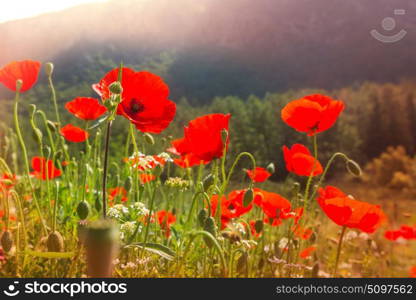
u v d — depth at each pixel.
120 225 1.60
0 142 2.25
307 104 1.91
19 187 2.03
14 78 1.93
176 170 2.33
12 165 2.36
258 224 1.86
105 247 0.56
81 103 2.09
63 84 108.62
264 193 1.91
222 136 1.60
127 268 1.47
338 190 2.00
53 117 23.78
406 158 32.69
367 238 2.90
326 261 2.86
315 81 110.31
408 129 64.25
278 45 121.19
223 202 1.78
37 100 73.94
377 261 3.30
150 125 1.63
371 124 64.75
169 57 126.81
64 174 2.23
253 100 59.00
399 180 29.31
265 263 1.83
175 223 2.13
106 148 1.44
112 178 2.30
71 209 1.91
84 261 1.55
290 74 116.00
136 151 1.80
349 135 57.34
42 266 1.51
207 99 114.62
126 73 1.64
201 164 1.84
